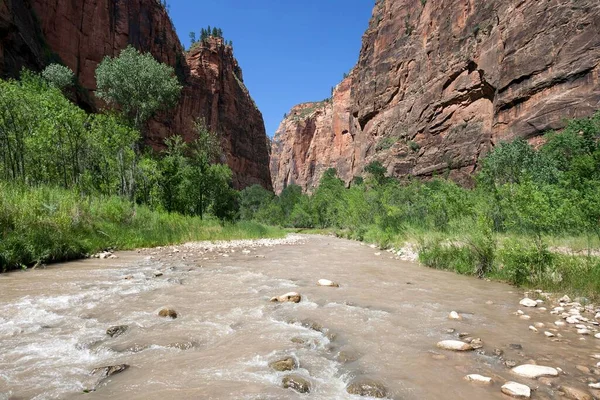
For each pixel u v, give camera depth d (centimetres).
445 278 892
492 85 5747
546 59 4778
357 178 8931
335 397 264
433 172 6875
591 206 842
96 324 431
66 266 909
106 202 1672
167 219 2120
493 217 1512
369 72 10250
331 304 566
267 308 529
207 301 566
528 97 4981
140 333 402
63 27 6266
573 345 402
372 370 316
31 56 4609
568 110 4369
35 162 1828
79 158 2083
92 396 254
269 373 304
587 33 4378
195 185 3184
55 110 1828
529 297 673
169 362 324
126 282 703
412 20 8944
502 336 430
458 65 6756
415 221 2384
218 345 372
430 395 271
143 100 4325
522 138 4475
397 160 7806
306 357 343
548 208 866
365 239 2589
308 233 5200
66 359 326
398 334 425
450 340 391
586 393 275
